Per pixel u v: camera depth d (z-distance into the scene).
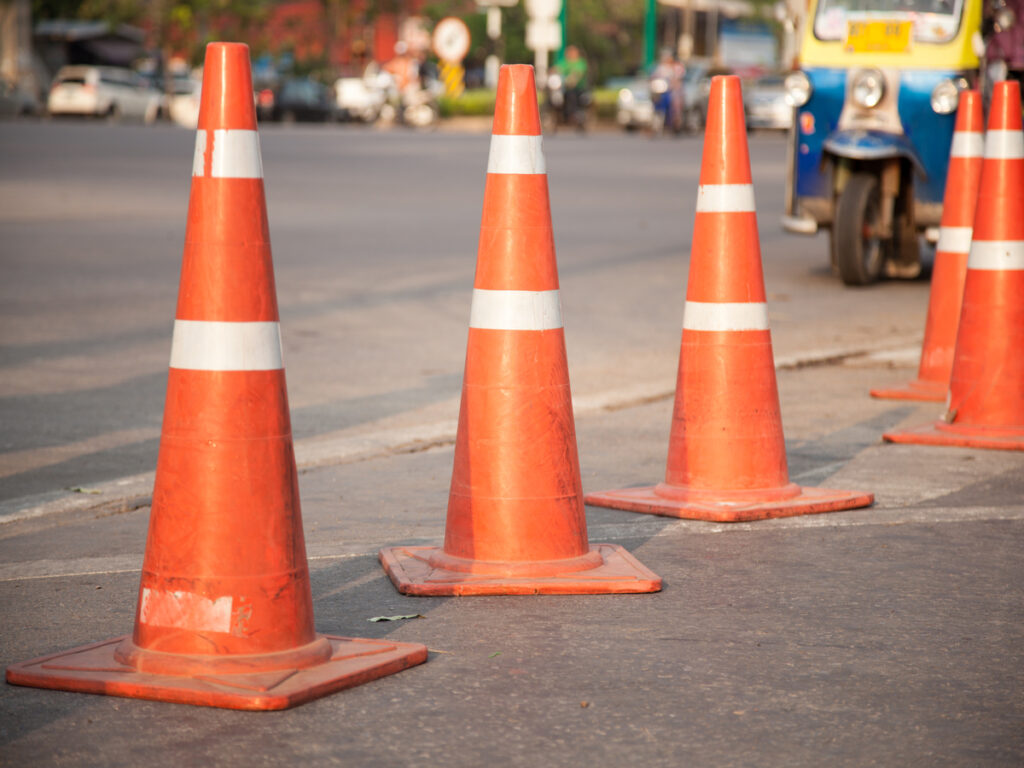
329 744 3.62
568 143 41.56
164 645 4.04
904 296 13.35
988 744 3.64
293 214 20.17
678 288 13.73
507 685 4.05
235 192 3.99
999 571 5.27
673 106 47.75
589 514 6.13
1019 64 13.07
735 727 3.74
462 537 5.07
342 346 10.45
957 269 8.63
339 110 58.34
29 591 5.00
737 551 5.52
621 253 16.33
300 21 74.31
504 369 4.99
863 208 13.36
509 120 4.91
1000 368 7.54
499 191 4.95
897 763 3.52
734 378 6.10
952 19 13.02
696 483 6.15
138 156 31.17
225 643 4.00
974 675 4.16
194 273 3.99
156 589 4.05
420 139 41.00
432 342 10.66
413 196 23.30
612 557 5.24
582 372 9.62
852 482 6.72
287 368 9.59
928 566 5.32
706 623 4.62
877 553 5.50
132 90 56.59
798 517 6.05
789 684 4.06
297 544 4.11
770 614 4.72
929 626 4.61
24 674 4.02
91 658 4.12
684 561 5.38
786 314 12.26
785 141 48.72
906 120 13.12
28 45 66.69
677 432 6.22
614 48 85.19
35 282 13.30
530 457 5.01
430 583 4.92
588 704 3.89
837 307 12.66
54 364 9.61
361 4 73.75
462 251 16.16
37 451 7.27
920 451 7.41
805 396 8.89
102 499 6.31
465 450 5.07
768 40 85.06
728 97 6.05
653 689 4.02
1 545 5.62
